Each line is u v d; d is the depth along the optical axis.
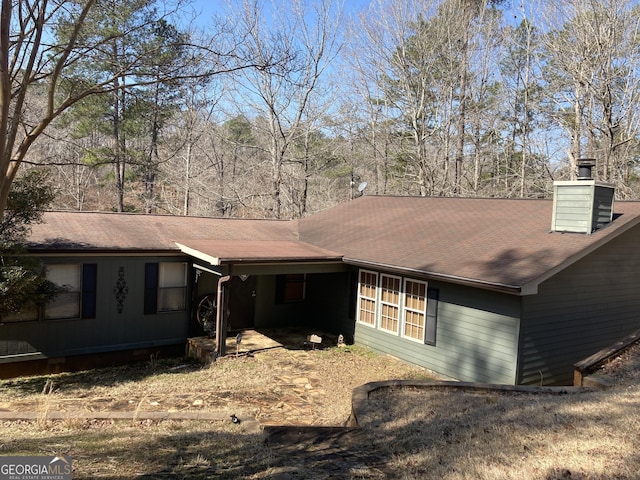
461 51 25.53
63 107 9.28
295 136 26.45
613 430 5.40
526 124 25.92
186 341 12.62
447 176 25.52
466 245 11.36
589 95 20.66
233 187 27.78
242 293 14.06
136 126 23.81
